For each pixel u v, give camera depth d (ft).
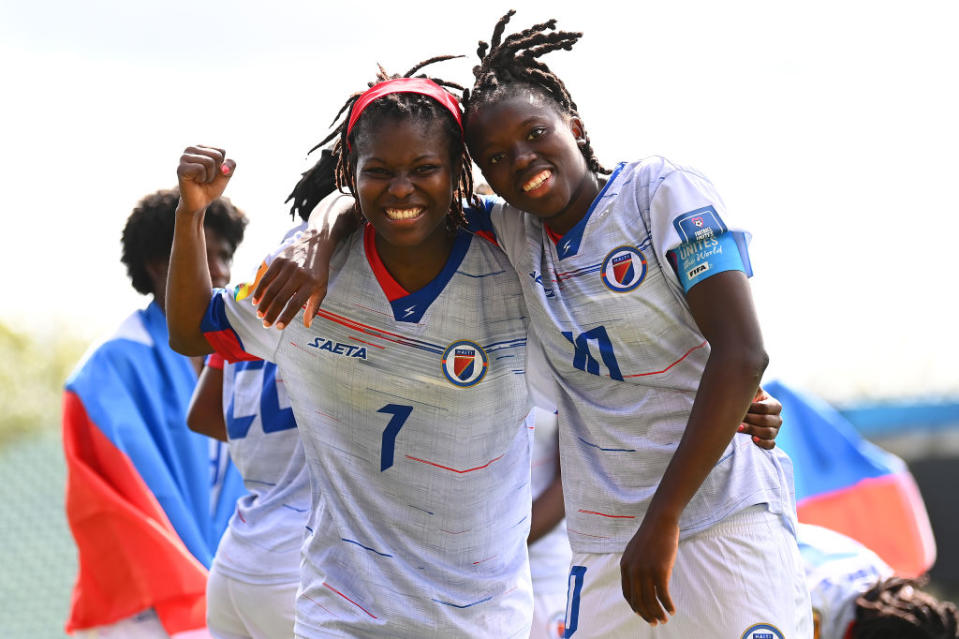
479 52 14.78
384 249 14.65
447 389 14.76
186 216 14.19
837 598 19.94
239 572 17.95
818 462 26.84
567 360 14.26
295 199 17.33
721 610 13.62
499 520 15.37
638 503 13.99
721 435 12.89
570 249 14.21
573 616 14.66
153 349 22.21
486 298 14.75
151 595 20.58
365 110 13.98
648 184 14.07
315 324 14.83
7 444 44.16
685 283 13.51
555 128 13.91
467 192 14.97
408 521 15.08
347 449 15.14
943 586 43.52
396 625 14.80
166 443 21.85
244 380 18.75
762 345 13.11
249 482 18.71
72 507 20.81
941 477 44.52
